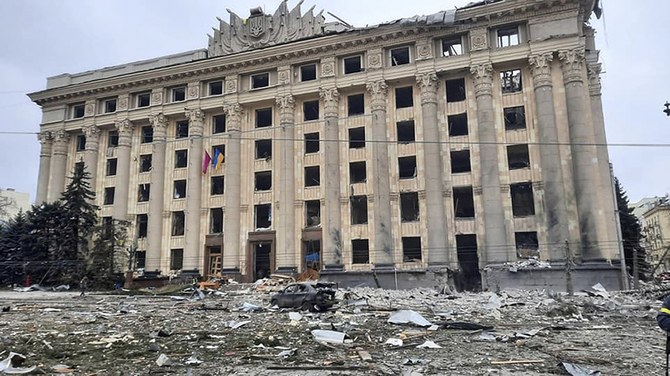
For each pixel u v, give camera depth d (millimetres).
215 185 47312
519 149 38469
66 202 48281
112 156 51125
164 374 8500
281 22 46281
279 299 21766
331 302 20797
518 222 36906
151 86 49531
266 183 46125
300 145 44000
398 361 9422
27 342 12055
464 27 39656
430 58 40156
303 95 44375
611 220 35438
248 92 45969
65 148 52656
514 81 39969
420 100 40938
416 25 40250
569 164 36125
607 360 9273
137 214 48750
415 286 37312
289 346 11250
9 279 47031
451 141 39594
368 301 25391
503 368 8727
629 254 44688
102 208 50156
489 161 37500
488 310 20500
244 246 44000
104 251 45156
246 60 45500
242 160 45781
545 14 37562
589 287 33000
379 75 41562
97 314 19812
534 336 12781
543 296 28719
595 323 15859
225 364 9328
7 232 49812
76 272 44250
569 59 36469
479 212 37875
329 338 12086
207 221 45875
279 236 42562
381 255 39062
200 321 17094
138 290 41062
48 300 30750
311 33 45219
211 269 45156
